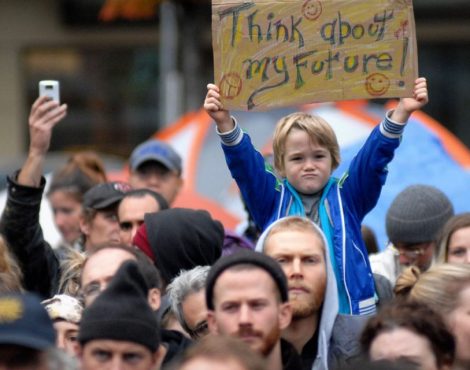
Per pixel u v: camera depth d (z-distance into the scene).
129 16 33.81
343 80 12.77
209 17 37.06
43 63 48.62
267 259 10.55
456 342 11.09
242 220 21.12
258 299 10.38
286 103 12.79
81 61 48.44
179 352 11.40
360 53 12.75
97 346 10.09
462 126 48.09
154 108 48.31
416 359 10.18
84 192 18.61
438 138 20.89
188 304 11.95
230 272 10.45
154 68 48.12
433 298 11.28
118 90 48.34
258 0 12.73
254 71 12.77
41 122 14.49
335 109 22.62
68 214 18.64
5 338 9.01
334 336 12.26
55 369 9.18
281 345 11.23
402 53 12.71
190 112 35.97
